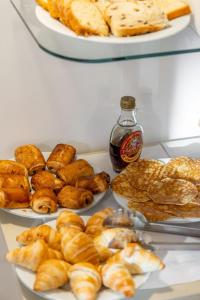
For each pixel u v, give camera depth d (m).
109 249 1.15
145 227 1.23
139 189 1.33
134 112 1.38
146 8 1.03
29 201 1.29
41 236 1.17
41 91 1.39
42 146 1.48
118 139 1.38
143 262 1.10
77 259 1.11
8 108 1.40
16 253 1.11
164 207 1.28
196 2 1.04
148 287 1.12
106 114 1.47
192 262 1.19
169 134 1.56
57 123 1.45
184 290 1.13
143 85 1.45
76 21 1.00
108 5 1.04
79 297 1.02
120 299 1.08
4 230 1.28
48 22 1.05
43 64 1.35
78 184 1.33
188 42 1.01
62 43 1.00
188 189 1.31
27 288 1.14
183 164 1.39
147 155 1.51
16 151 1.42
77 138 1.49
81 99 1.43
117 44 1.00
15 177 1.33
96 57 0.96
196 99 1.52
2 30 1.29
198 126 1.56
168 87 1.47
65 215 1.22
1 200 1.27
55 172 1.40
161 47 0.99
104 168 1.46
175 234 1.24
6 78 1.36
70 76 1.39
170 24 1.04
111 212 1.23
